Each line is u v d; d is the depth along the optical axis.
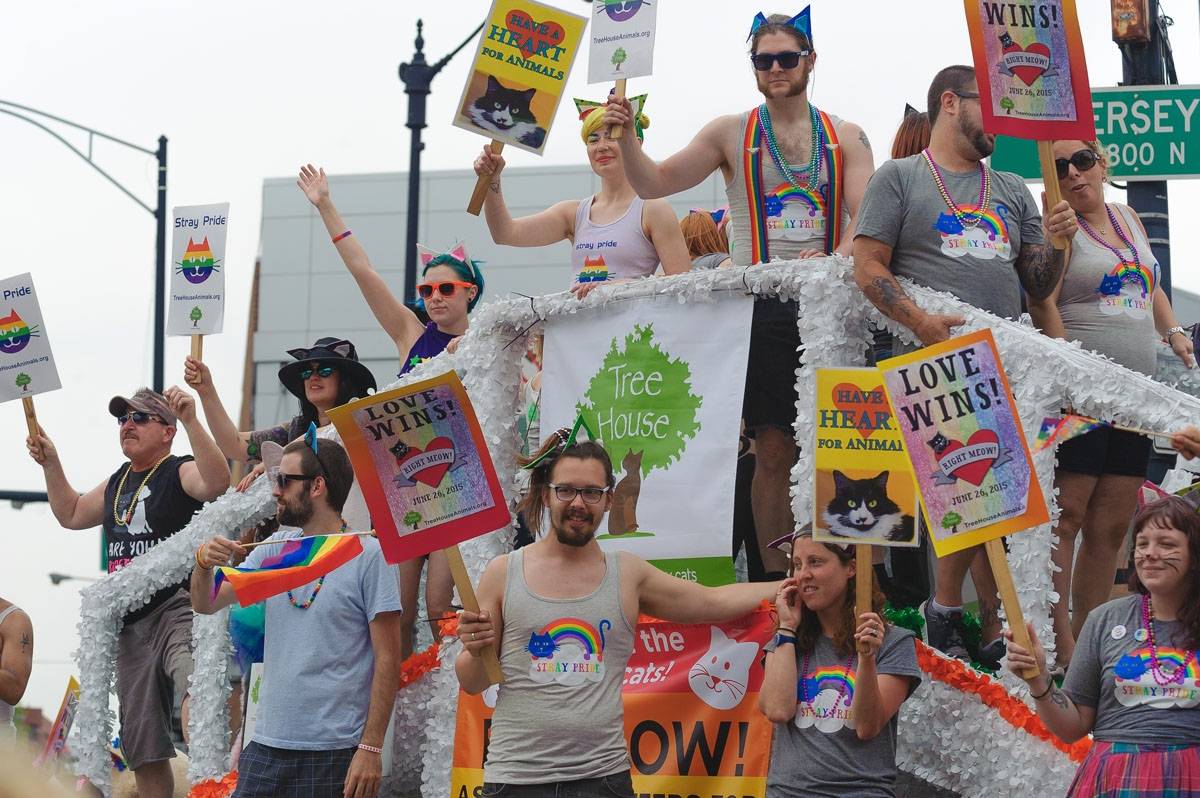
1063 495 5.77
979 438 4.43
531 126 6.34
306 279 25.30
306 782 5.45
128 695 7.30
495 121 6.34
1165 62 9.74
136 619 7.35
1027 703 5.05
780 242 6.05
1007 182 5.67
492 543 6.30
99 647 7.27
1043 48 5.05
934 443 4.45
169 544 7.16
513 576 4.86
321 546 5.57
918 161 5.60
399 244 24.92
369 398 4.91
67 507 7.87
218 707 6.85
